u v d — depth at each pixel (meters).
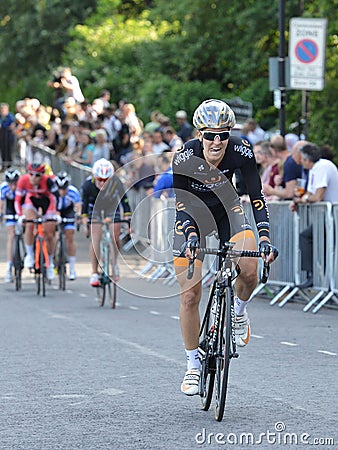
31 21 55.75
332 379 10.45
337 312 15.75
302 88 19.31
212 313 9.15
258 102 35.78
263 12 35.09
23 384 10.25
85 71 45.47
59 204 20.17
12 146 38.16
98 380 10.43
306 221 16.22
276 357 11.75
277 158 18.05
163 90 38.91
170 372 10.84
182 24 38.88
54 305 17.02
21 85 57.59
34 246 18.73
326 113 27.83
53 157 33.47
